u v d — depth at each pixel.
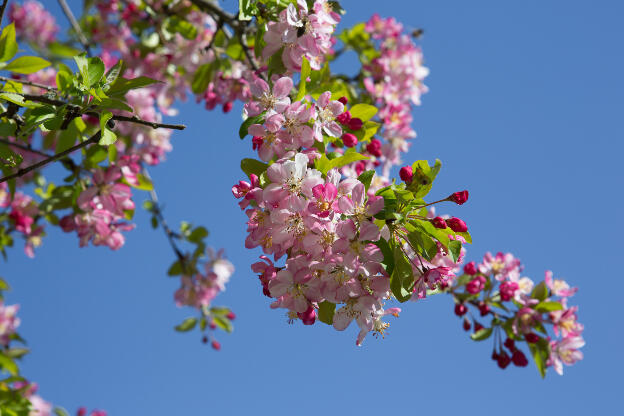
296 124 3.03
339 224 2.61
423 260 2.89
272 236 2.72
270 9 3.78
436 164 2.90
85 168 4.68
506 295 4.67
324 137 3.18
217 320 6.62
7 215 5.58
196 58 6.04
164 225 6.27
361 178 2.82
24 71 3.24
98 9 6.77
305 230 2.69
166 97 6.67
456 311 4.81
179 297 6.48
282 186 2.70
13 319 6.45
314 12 3.50
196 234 6.39
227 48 5.37
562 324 4.68
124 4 6.61
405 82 6.24
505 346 4.75
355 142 3.29
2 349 6.01
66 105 3.07
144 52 6.20
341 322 2.83
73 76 3.19
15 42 3.17
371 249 2.65
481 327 4.82
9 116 3.28
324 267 2.68
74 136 4.55
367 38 6.37
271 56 3.53
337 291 2.71
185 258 6.38
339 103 3.18
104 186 4.67
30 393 6.22
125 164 4.73
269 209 2.70
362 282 2.77
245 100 5.62
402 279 2.73
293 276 2.75
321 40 3.47
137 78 3.32
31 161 5.51
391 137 5.73
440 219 2.73
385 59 6.16
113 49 6.85
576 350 4.64
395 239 2.79
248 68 5.41
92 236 4.88
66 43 6.77
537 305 4.71
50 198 4.77
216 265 6.44
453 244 2.76
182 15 6.05
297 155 2.70
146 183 4.80
